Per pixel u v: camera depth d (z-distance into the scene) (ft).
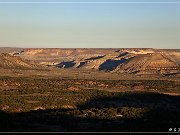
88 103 545.03
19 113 427.74
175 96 624.59
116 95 607.37
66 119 394.52
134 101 565.94
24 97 559.79
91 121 387.75
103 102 552.00
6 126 331.98
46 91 647.15
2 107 461.78
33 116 407.03
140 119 407.03
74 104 532.32
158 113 451.53
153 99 582.76
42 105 499.92
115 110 451.94
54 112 436.76
